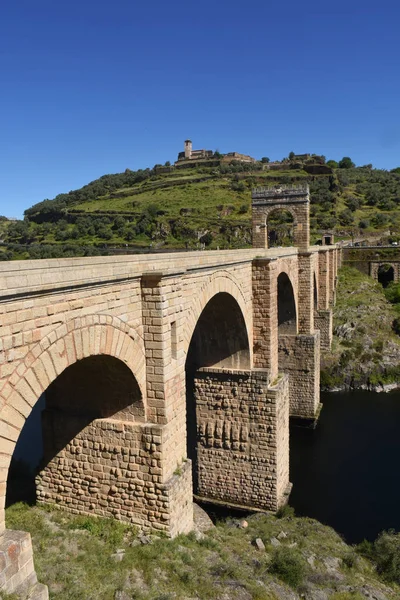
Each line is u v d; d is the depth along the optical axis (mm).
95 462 17391
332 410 46719
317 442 39406
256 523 24891
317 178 135500
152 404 16406
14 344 10492
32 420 36406
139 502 16750
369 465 35094
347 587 18391
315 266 50688
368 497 30516
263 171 150125
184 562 16031
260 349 27469
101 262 13930
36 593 10141
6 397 10375
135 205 119875
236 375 27094
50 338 11570
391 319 61344
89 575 14398
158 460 16281
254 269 27109
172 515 16594
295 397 42656
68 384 17375
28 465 26531
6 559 9805
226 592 15328
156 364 16047
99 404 17219
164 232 95562
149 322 15781
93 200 142000
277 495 27062
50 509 18328
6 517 17547
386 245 89750
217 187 131000
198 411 28312
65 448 17938
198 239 92250
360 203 126438
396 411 45969
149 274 15406
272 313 27578
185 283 18234
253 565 18625
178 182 143375
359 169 181250
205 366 27969
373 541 25625
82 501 17797
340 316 61656
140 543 16141
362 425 42812
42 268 11320
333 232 103562
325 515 28406
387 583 20375
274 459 26781
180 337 17203
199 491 28844
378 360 54219
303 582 18094
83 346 12836
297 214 43625
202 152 192125
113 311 14148
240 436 27406
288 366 42594
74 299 12383
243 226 94375
